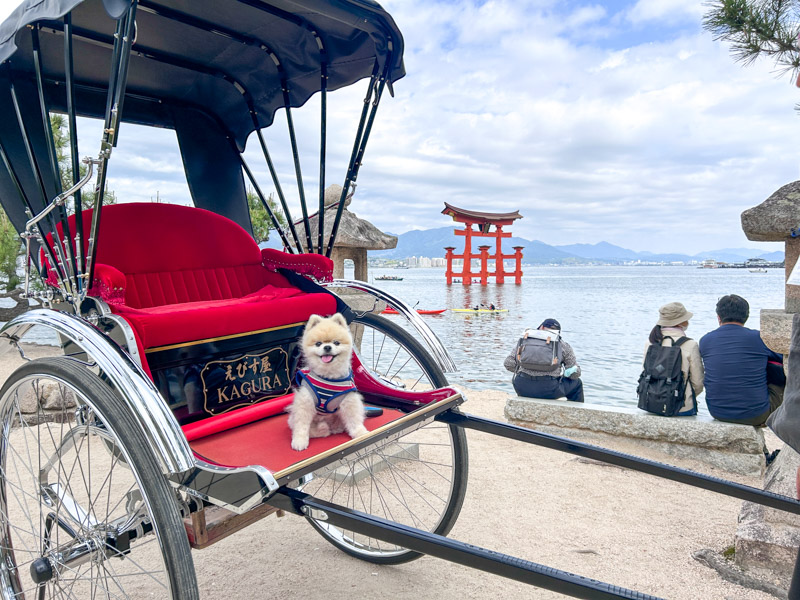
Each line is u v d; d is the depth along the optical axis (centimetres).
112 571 317
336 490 409
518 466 467
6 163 257
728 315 481
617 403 857
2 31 254
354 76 351
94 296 229
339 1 236
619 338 1748
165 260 321
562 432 528
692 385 489
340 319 258
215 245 344
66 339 238
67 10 199
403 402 285
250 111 380
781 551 293
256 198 958
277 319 285
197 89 378
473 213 6400
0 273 1354
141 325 226
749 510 335
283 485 191
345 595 282
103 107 355
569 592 155
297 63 345
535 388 558
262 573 305
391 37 271
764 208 400
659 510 380
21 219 272
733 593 280
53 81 324
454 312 2892
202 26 307
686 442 469
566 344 571
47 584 253
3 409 248
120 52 206
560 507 384
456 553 167
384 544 333
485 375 1129
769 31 478
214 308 257
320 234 338
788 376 161
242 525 221
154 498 183
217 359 264
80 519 243
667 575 296
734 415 457
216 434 246
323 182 333
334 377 242
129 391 191
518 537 338
